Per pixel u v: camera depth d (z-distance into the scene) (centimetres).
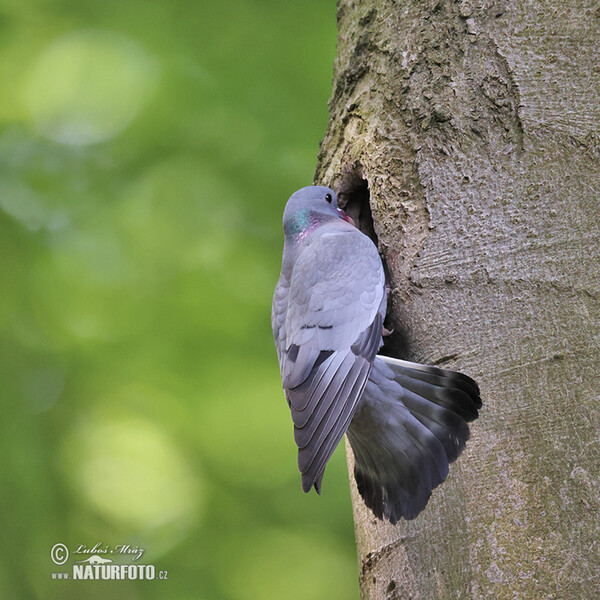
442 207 654
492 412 597
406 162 683
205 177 1187
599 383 574
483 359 612
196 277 1178
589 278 596
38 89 1205
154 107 1184
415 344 650
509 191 632
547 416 580
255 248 1189
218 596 1102
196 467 1149
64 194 1209
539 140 630
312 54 1198
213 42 1212
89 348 1171
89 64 1204
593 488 556
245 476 1155
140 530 1126
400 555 614
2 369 1159
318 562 1132
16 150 1211
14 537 1092
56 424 1145
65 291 1187
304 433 595
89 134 1204
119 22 1221
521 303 609
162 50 1204
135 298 1181
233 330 1166
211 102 1183
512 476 578
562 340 590
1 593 1065
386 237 694
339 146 769
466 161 652
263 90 1194
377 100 715
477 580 568
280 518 1159
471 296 628
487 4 670
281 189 1177
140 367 1159
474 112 656
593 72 634
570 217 611
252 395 1150
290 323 681
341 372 630
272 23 1215
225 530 1139
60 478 1123
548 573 549
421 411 616
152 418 1148
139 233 1199
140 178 1200
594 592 536
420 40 692
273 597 1111
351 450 719
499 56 655
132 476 1134
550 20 651
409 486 616
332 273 675
